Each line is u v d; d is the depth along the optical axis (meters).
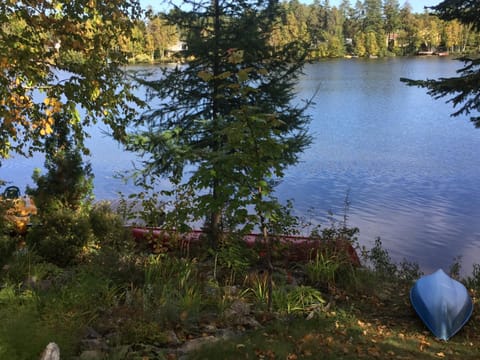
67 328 4.24
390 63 114.94
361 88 66.25
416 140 33.38
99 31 7.84
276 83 9.81
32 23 6.94
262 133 5.47
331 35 118.50
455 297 6.29
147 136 9.39
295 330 5.28
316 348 4.83
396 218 17.44
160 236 8.01
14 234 7.82
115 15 7.37
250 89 5.61
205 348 4.48
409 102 53.38
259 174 5.57
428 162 26.62
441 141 32.97
